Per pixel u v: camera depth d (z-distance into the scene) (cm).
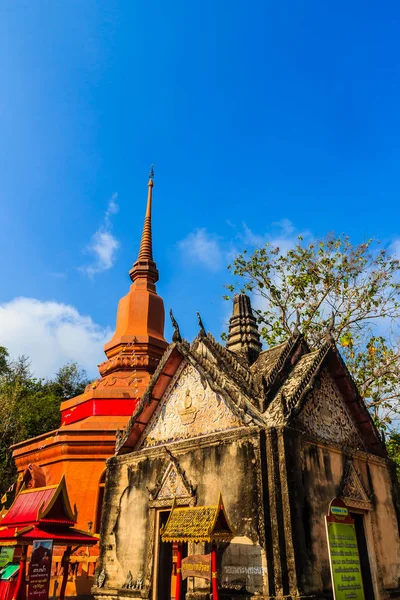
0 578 1320
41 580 1039
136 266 3067
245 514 1038
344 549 1005
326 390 1359
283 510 997
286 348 1410
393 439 2422
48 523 1191
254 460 1077
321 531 1047
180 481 1218
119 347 2672
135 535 1280
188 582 1086
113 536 1341
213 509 930
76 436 2078
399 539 1372
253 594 947
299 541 973
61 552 1814
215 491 1124
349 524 1052
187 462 1231
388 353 2362
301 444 1115
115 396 2284
